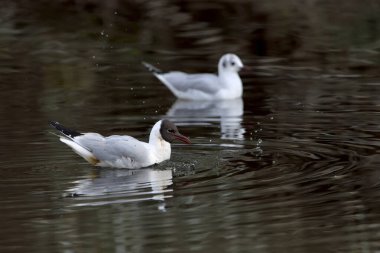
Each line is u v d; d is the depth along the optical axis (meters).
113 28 24.25
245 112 17.55
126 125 16.28
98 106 17.81
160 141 13.86
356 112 16.98
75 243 10.19
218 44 22.88
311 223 10.76
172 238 10.32
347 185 12.28
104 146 13.67
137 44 23.08
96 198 11.90
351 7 24.75
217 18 24.70
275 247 10.04
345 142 14.80
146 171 13.39
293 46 22.55
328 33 23.30
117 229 10.63
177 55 22.22
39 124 16.14
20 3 26.16
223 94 19.06
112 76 20.45
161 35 23.67
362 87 19.03
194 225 10.76
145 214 11.19
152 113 17.42
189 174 13.08
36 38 23.38
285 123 16.36
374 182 12.40
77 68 20.89
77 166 13.66
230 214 11.12
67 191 12.27
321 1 25.23
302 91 18.95
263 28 23.80
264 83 19.91
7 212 11.31
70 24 24.59
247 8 25.09
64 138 13.89
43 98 18.34
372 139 14.95
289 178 12.70
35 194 12.09
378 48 22.17
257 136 15.42
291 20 24.30
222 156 14.11
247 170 13.19
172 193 12.08
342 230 10.53
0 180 12.82
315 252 9.83
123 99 18.55
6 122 16.31
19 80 19.80
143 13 25.19
